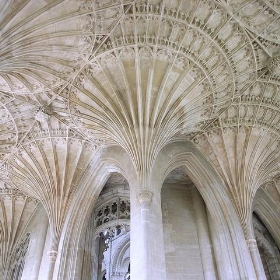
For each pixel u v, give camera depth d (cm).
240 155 1828
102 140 1812
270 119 1788
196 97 1577
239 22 1355
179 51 1416
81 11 1243
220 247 1783
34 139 1794
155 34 1374
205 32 1373
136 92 1516
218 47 1420
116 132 1575
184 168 1892
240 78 1570
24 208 2244
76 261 1711
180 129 1673
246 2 1302
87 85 1521
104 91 1537
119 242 2841
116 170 1838
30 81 1478
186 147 1856
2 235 2177
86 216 1845
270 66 1530
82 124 1709
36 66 1352
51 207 1839
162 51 1420
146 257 1172
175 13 1317
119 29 1350
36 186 1900
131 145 1505
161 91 1507
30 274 1861
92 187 1883
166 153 1745
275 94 1692
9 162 1897
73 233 1783
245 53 1473
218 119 1761
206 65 1475
